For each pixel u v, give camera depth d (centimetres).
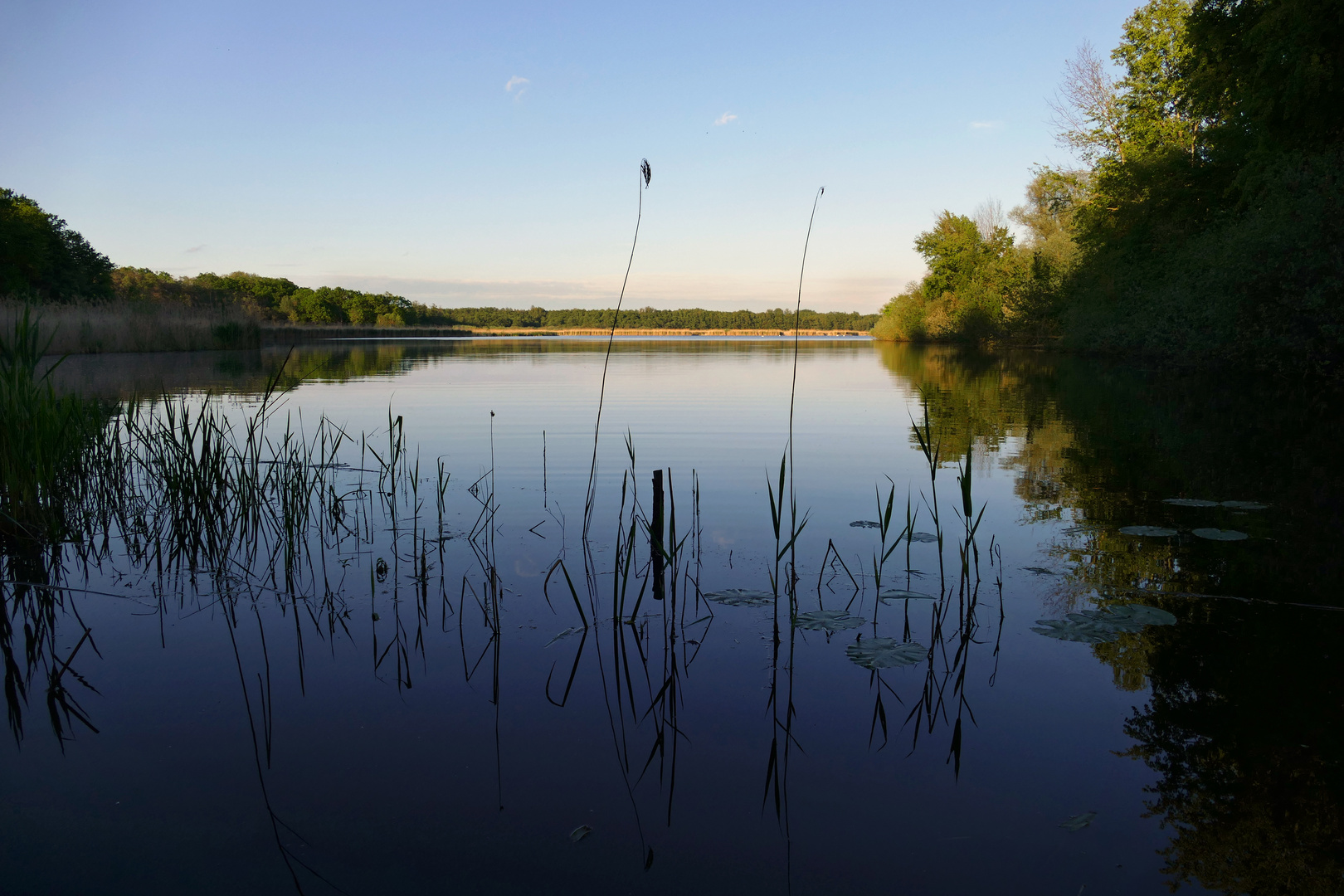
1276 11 1137
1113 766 192
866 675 241
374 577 338
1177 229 1576
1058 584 320
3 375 404
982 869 155
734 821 171
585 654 259
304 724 213
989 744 201
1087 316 1927
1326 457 588
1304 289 1002
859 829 168
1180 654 252
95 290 4156
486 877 154
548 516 437
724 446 659
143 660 255
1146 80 2128
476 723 214
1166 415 846
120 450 476
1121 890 149
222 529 398
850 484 515
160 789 183
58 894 148
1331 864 154
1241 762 191
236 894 149
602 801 179
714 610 298
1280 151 1178
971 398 1065
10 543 379
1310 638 263
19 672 246
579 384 1282
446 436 698
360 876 154
